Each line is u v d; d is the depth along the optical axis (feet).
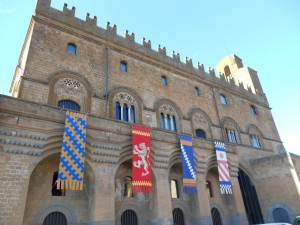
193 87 114.52
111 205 53.83
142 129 66.13
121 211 64.49
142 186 59.31
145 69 98.99
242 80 165.07
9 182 44.11
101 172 55.83
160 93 97.86
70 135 52.90
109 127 61.00
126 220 64.54
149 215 68.18
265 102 155.33
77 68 78.48
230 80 140.67
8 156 45.70
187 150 72.90
